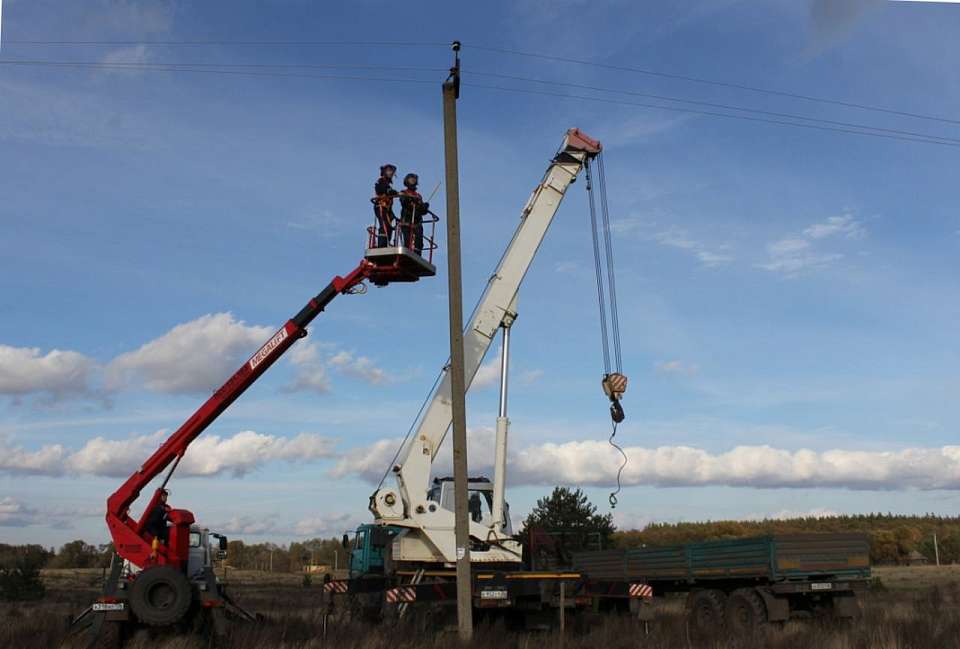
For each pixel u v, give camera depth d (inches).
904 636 679.7
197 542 731.4
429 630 668.7
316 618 789.2
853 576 868.0
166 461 697.6
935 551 3629.4
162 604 636.7
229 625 664.4
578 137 817.5
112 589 655.1
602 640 685.9
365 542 1006.4
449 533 742.5
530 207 810.2
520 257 798.5
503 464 753.0
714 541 909.8
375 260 687.7
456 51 656.4
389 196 696.4
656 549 987.9
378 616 758.5
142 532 688.4
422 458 755.4
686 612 931.3
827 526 4271.7
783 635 717.3
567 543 1400.1
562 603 701.9
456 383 638.5
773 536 835.4
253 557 3848.4
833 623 809.5
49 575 2559.1
